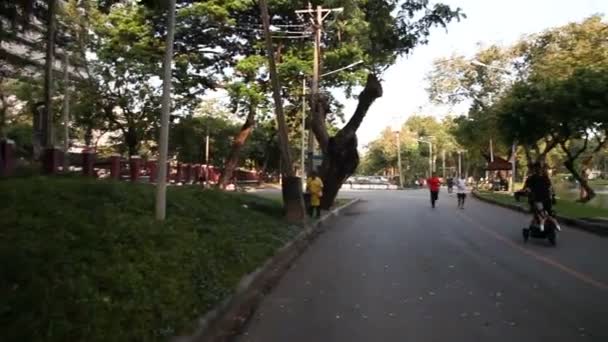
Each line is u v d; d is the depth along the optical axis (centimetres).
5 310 549
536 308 901
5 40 2758
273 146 7288
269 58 2152
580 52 3409
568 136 3500
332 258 1448
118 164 2270
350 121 2791
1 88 4241
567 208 2889
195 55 3412
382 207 3634
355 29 2931
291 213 2081
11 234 803
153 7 1262
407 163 11450
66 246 791
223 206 1830
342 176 2836
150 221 1130
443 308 900
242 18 3306
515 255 1473
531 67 4262
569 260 1387
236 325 808
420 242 1759
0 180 1272
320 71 3177
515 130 3469
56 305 588
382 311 882
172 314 693
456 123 6325
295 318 845
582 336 749
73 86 4541
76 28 3922
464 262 1359
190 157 5712
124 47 3491
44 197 1082
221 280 937
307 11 2994
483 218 2702
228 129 6438
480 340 730
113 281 715
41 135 2688
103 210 1098
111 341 566
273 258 1309
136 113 4731
